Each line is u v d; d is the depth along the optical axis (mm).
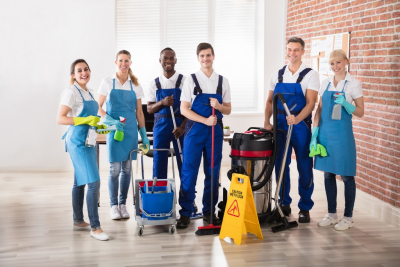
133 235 3801
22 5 6121
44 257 3330
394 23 4020
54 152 6340
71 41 6219
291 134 4066
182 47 6730
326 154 3895
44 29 6176
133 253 3408
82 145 3609
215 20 6754
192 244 3594
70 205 4688
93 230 3740
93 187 3670
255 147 3857
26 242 3633
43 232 3867
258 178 3887
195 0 6676
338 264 3201
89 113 3672
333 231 3881
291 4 6395
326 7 5344
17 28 6145
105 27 6246
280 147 4121
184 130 4227
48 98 6266
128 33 6668
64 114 3578
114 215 4207
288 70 4113
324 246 3539
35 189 5352
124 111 4133
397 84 3992
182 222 3965
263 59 6641
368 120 4508
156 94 4438
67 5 6168
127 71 4258
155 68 6727
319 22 5543
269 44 6594
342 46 4953
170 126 4398
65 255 3369
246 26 6785
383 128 4230
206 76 3914
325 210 4500
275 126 3807
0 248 3506
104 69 6285
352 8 4754
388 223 4090
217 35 6777
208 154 3939
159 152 4430
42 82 6238
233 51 6820
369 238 3711
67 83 6270
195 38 6730
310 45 5805
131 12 6645
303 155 4074
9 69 6195
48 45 6195
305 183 4121
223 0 6730
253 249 3486
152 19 6660
